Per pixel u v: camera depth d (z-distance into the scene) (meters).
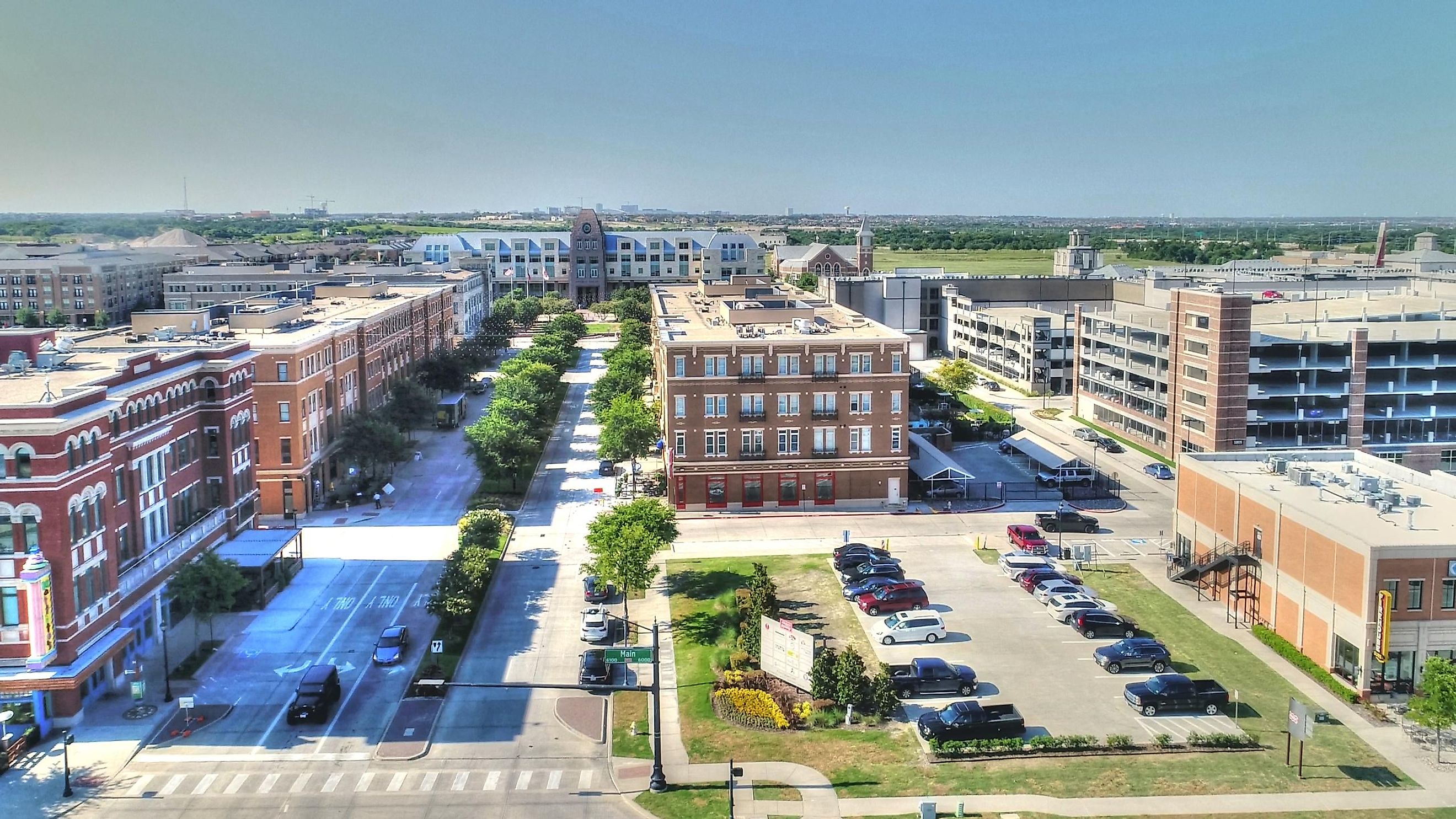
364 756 56.88
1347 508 70.25
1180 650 68.88
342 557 90.75
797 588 81.25
